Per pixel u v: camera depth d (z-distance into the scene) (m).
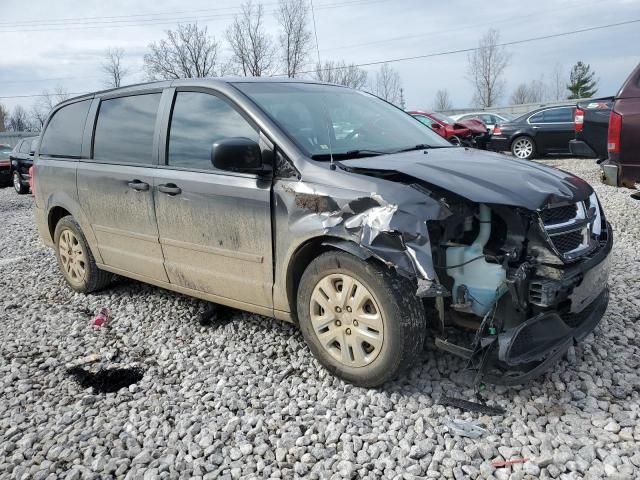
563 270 2.81
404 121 4.36
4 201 14.59
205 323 4.25
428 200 2.82
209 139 3.72
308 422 2.88
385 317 2.91
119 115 4.47
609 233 3.40
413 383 3.18
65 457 2.72
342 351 3.16
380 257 2.77
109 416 3.08
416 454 2.58
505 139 15.43
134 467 2.62
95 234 4.71
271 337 3.90
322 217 3.05
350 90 4.51
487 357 2.85
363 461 2.56
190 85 3.94
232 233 3.54
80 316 4.66
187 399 3.21
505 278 2.82
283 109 3.63
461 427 2.75
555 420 2.77
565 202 2.95
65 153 5.02
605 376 3.15
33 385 3.48
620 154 5.91
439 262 2.92
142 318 4.49
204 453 2.70
